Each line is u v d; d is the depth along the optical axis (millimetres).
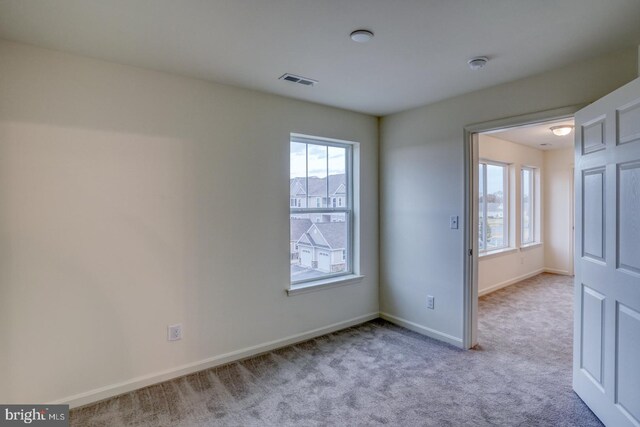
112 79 2359
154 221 2529
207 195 2762
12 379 2080
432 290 3408
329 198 3672
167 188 2576
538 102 2623
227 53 2258
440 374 2676
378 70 2549
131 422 2117
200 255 2738
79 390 2277
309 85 2863
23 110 2082
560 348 3156
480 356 2990
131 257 2445
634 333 1786
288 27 1932
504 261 5520
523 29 1969
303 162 3459
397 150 3725
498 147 5410
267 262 3105
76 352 2266
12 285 2070
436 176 3348
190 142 2672
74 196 2238
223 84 2816
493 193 5613
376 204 3936
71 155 2225
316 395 2393
